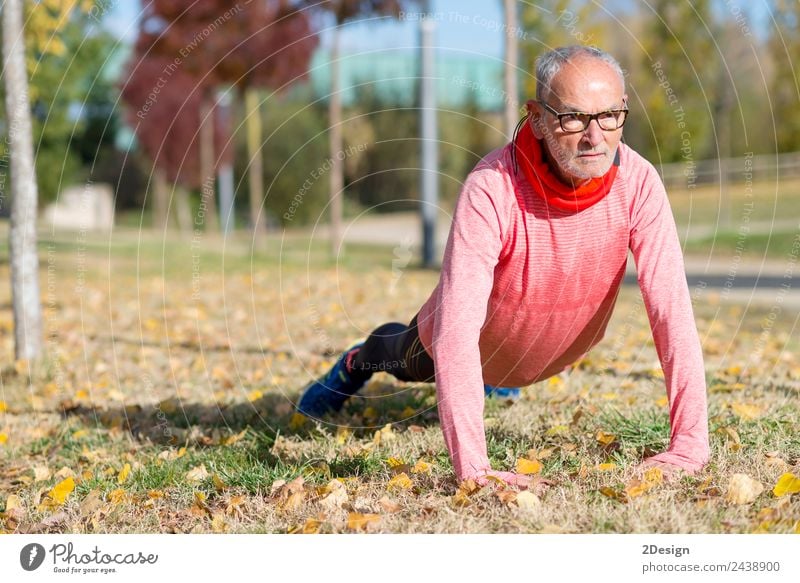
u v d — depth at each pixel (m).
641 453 3.08
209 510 2.87
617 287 2.96
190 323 8.06
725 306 8.55
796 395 4.15
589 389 4.42
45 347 5.97
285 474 3.13
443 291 2.66
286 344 6.71
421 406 4.22
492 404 4.10
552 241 2.73
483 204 2.68
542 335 3.02
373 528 2.58
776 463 2.88
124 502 3.01
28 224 5.86
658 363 5.34
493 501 2.62
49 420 4.47
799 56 15.20
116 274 14.09
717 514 2.49
